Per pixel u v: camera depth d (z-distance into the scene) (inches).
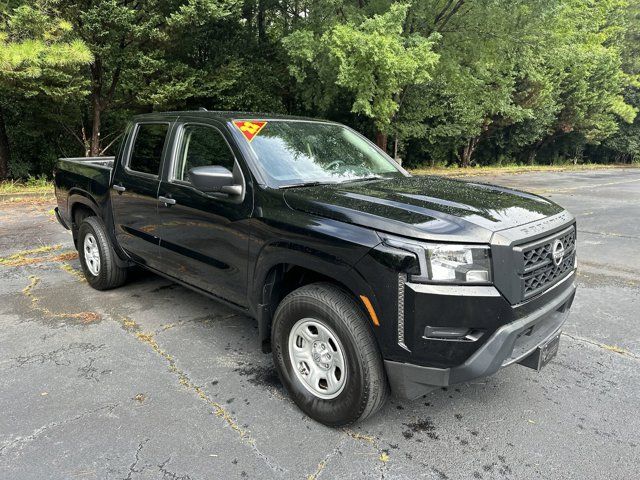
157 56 522.9
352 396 99.6
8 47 393.7
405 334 92.3
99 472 91.4
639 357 142.1
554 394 122.0
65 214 210.2
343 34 487.2
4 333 151.8
